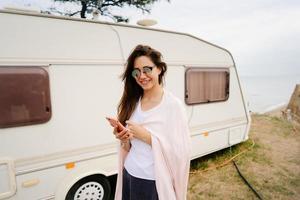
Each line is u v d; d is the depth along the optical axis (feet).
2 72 7.80
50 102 8.85
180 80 13.21
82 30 9.74
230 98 16.39
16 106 8.09
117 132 4.79
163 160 4.74
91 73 9.88
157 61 4.82
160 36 12.35
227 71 15.89
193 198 12.21
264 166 15.94
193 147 14.26
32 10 8.74
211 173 14.99
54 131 9.04
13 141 8.16
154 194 4.92
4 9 8.09
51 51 8.88
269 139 22.06
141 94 5.49
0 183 8.02
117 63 10.64
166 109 4.76
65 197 9.42
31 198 8.71
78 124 9.61
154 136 4.71
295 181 13.84
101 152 10.31
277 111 61.11
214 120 15.38
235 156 17.38
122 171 5.71
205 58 14.48
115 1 27.45
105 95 10.29
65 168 9.41
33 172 8.67
